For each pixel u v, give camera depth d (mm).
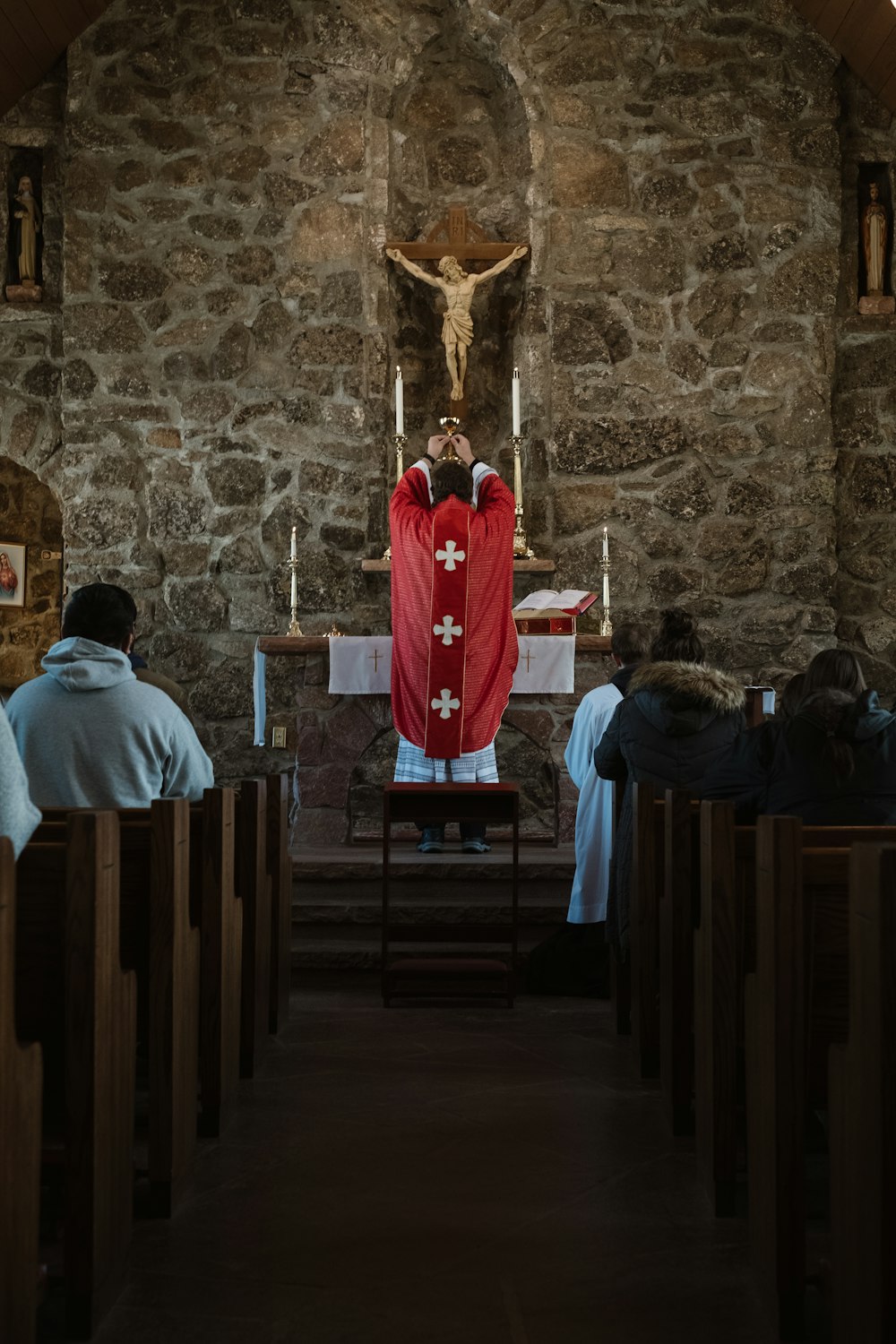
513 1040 5047
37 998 2719
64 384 9688
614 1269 2816
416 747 7117
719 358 9664
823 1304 2631
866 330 9875
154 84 9688
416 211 10102
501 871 6723
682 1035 3789
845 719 3643
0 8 8641
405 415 10047
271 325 9672
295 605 8953
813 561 9617
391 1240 2969
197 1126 3742
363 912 6551
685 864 3830
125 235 9672
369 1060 4707
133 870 3281
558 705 7570
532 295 9672
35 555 12016
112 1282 2631
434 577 7027
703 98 9703
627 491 9664
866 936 2109
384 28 9672
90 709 3793
